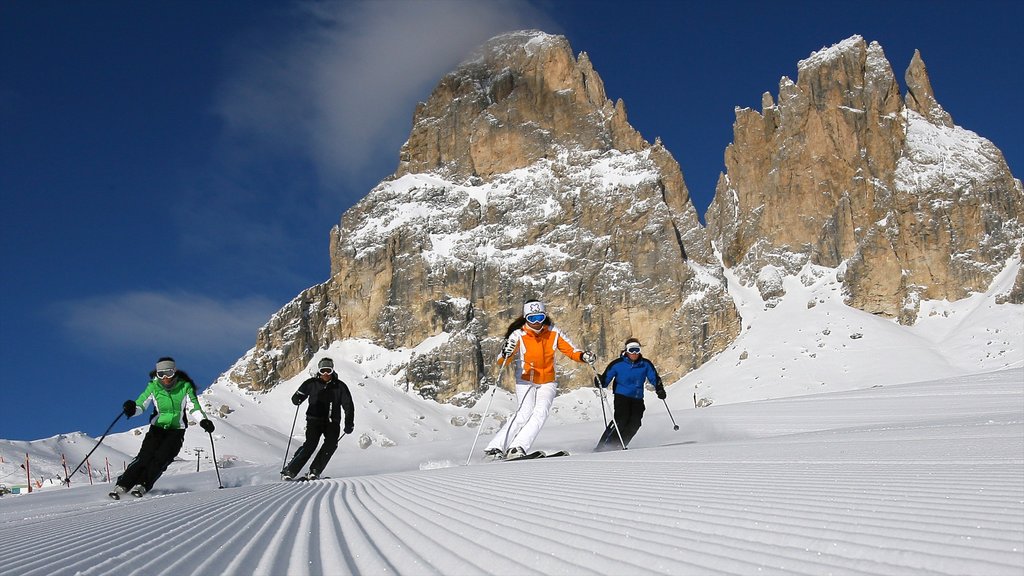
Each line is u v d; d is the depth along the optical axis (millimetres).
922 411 16828
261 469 17703
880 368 88188
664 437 16547
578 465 7516
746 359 97750
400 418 94125
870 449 6895
